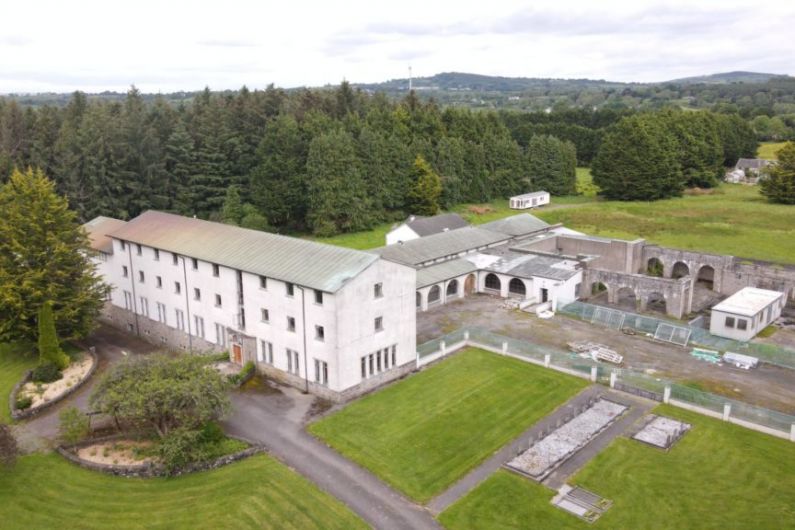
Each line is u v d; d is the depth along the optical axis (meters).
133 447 41.00
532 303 72.06
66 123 103.44
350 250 50.38
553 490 36.50
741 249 97.44
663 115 153.25
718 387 50.38
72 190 95.38
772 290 73.62
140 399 38.00
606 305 73.06
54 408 47.84
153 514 34.75
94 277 59.56
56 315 54.47
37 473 38.44
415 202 119.38
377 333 49.34
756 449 40.59
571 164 144.62
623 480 37.38
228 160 112.06
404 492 36.50
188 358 43.47
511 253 82.56
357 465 39.22
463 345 58.72
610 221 115.38
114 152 97.19
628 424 44.03
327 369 47.44
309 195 106.50
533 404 47.16
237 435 42.56
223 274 53.88
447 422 44.44
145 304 63.34
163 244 59.22
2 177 95.38
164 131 112.62
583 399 47.97
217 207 109.50
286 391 49.69
